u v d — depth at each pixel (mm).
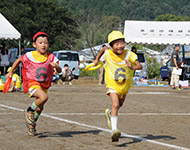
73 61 50906
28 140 10039
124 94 10273
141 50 59875
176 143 10133
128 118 14609
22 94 23562
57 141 9961
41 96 10266
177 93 27516
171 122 13914
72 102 19547
